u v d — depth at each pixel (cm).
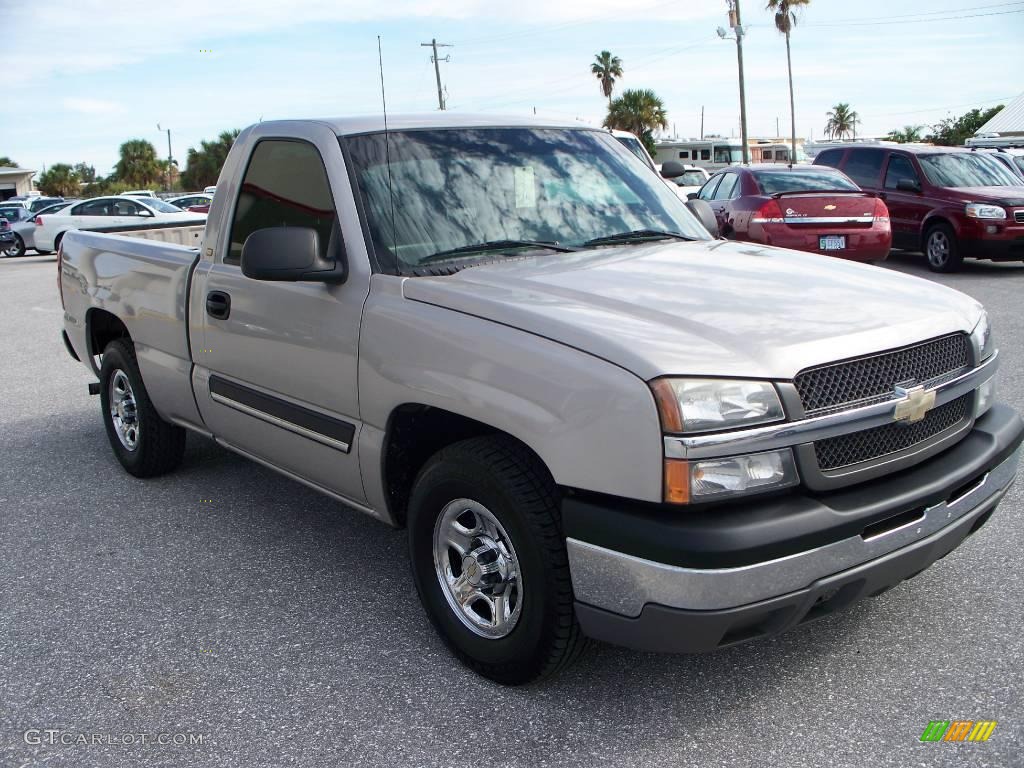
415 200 354
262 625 360
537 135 408
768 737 278
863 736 276
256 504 490
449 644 326
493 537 306
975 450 305
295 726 293
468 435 338
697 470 250
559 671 297
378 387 326
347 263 342
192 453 580
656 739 280
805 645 329
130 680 324
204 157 6062
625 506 260
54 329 1124
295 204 377
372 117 380
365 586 391
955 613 345
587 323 275
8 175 7638
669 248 372
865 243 1110
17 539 454
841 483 267
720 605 250
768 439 255
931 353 295
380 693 310
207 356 426
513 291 306
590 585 267
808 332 275
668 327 274
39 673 330
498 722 292
